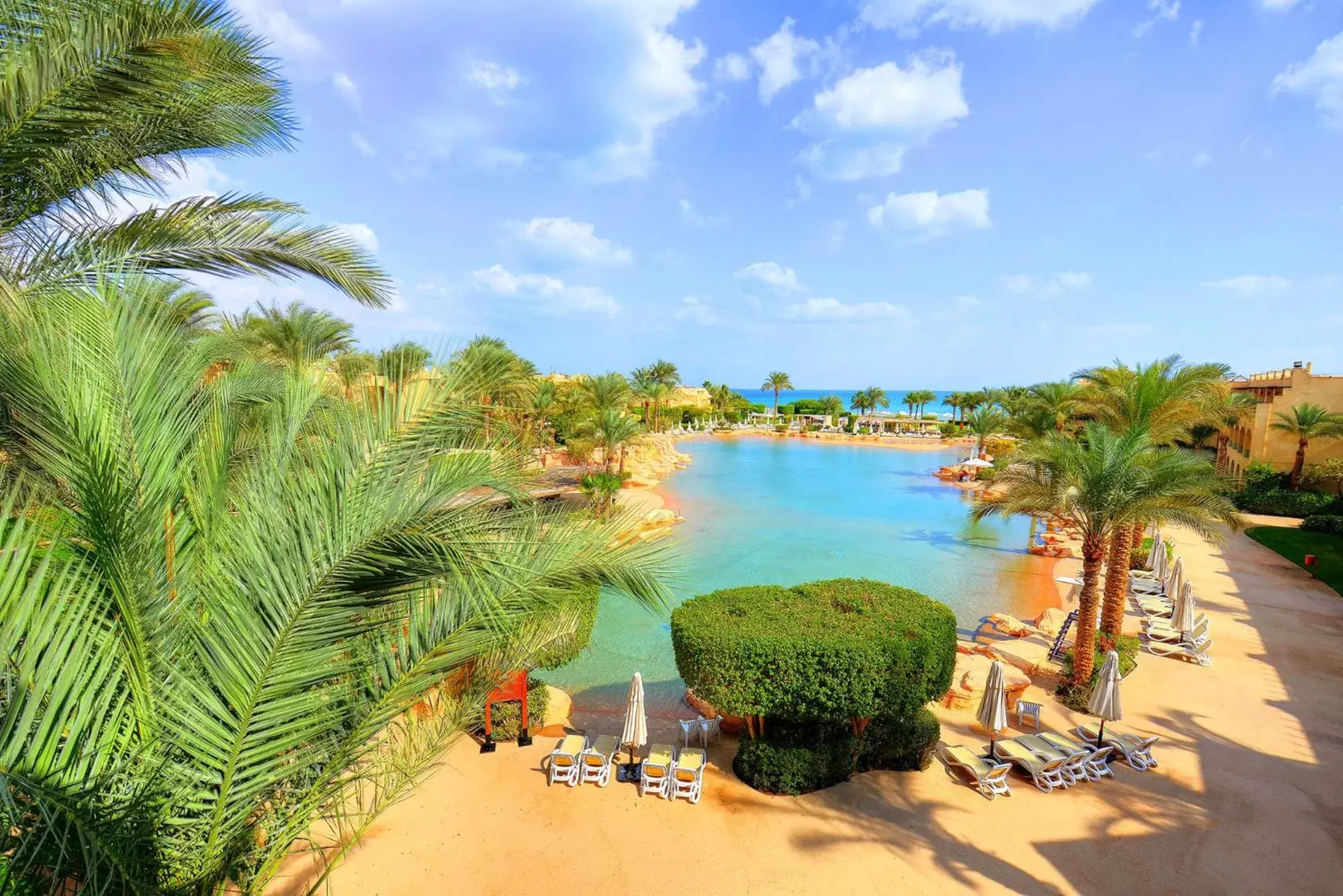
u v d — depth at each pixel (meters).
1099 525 11.99
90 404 3.59
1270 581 19.50
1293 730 10.94
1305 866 7.69
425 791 8.80
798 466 50.25
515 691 10.05
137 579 3.83
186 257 5.77
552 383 39.25
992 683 9.89
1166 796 9.10
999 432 43.47
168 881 3.63
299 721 3.93
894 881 7.38
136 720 3.78
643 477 39.47
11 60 4.25
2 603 3.14
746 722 9.90
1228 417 22.62
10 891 3.09
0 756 2.98
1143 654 14.24
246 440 6.77
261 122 5.80
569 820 8.34
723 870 7.50
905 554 24.47
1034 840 8.14
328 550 3.65
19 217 4.93
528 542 4.53
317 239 6.33
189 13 4.64
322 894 6.89
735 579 21.27
